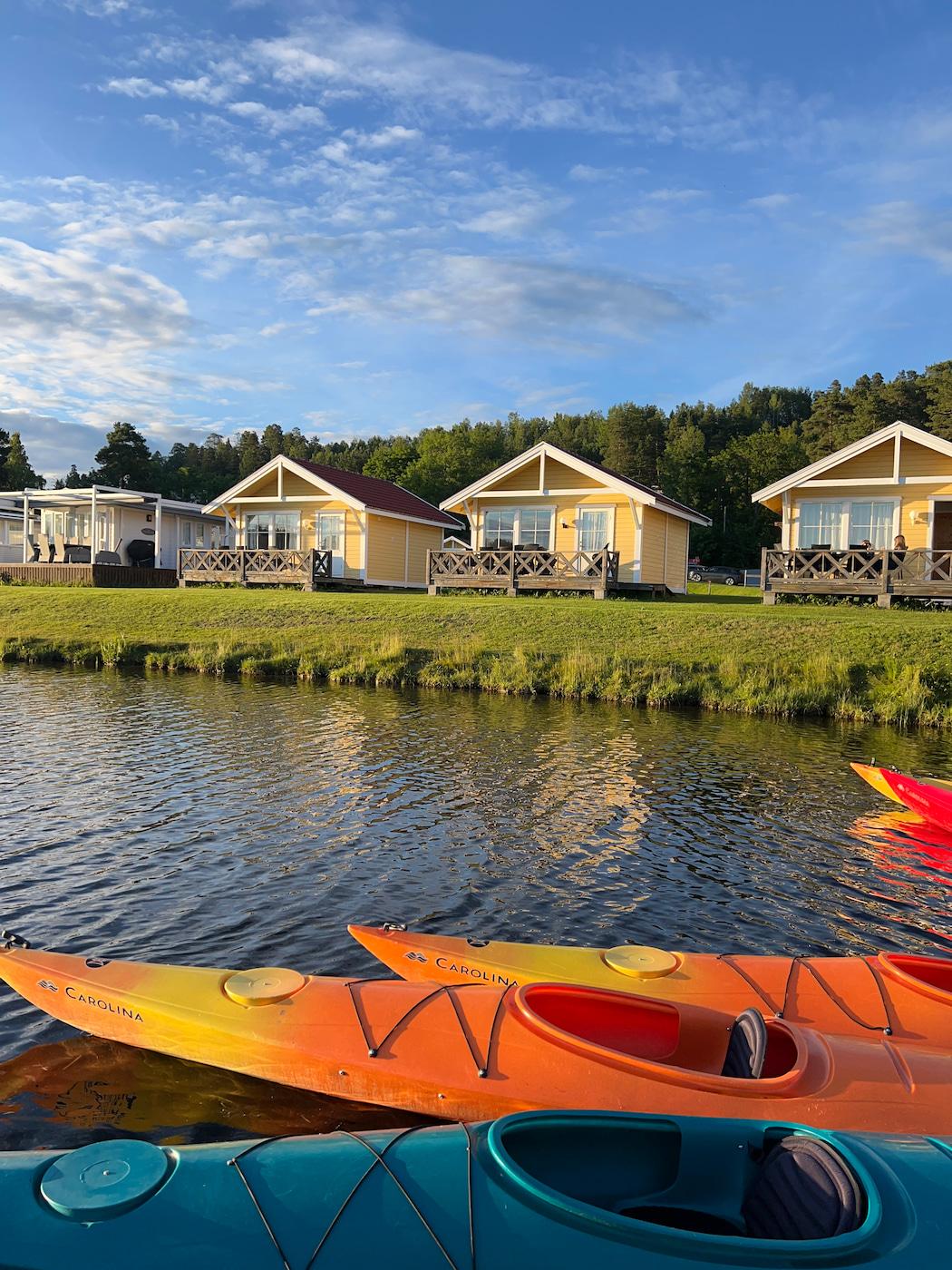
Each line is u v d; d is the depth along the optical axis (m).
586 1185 3.23
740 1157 3.27
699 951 6.28
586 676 17.78
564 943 6.34
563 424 119.69
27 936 6.17
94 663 21.09
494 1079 3.91
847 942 6.51
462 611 23.22
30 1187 2.83
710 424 100.38
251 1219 2.75
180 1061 4.57
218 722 13.97
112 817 8.88
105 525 37.06
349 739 12.84
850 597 25.25
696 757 12.27
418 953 5.19
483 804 9.71
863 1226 2.64
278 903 6.84
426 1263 2.62
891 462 24.70
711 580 51.38
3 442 88.00
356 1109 4.23
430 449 84.69
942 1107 3.75
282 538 33.16
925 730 14.91
